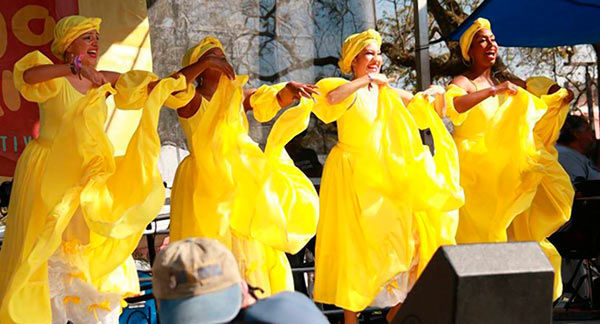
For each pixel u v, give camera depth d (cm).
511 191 576
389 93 552
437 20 1015
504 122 580
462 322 268
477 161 584
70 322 533
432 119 555
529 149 576
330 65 711
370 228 532
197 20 686
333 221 546
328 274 545
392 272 527
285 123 525
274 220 493
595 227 688
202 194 493
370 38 556
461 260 269
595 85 1055
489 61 593
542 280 271
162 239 784
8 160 643
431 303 275
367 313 648
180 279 234
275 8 702
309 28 707
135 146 479
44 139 492
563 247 701
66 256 482
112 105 617
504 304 270
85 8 656
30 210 478
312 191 529
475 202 584
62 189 468
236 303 238
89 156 473
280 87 529
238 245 500
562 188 590
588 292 758
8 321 457
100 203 472
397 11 993
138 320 624
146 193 474
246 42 696
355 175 540
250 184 495
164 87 481
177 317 234
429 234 553
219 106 497
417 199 541
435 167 547
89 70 470
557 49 1045
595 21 782
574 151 793
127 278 504
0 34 646
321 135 711
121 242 480
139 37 667
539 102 580
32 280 465
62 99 493
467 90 587
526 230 610
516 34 809
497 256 272
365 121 542
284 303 252
